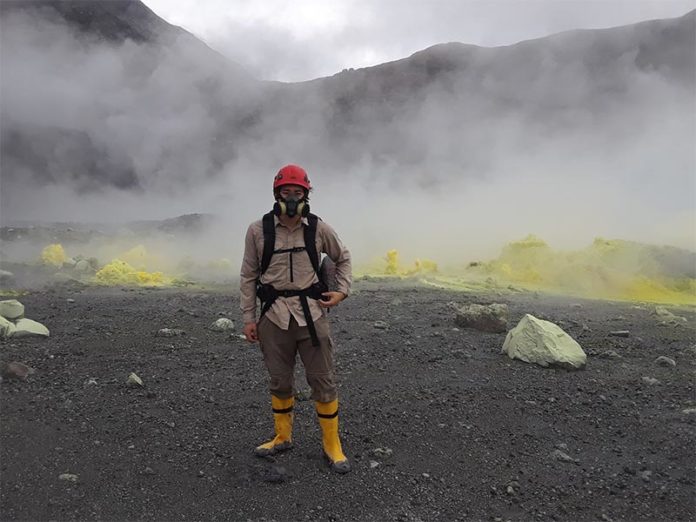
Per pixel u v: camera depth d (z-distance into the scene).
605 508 2.99
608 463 3.44
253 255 3.25
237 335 5.98
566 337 5.35
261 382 4.60
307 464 3.34
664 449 3.60
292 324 3.21
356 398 4.35
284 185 3.10
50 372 4.65
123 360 5.05
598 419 4.04
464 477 3.26
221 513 2.86
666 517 2.92
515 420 4.02
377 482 3.18
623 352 5.76
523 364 5.25
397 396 4.41
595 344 6.06
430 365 5.17
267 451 3.39
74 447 3.38
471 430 3.84
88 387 4.33
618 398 4.44
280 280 3.18
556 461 3.46
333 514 2.88
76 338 5.73
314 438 3.67
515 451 3.57
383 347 5.71
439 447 3.60
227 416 3.94
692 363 5.39
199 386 4.47
